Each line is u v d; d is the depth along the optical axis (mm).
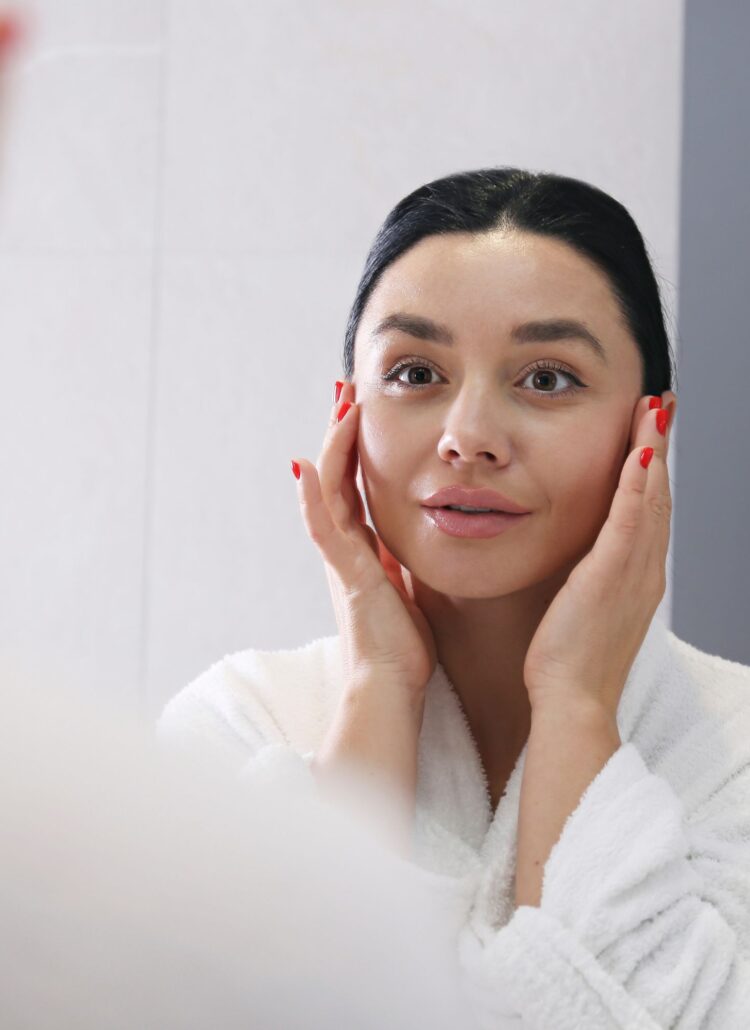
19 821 154
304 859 174
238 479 1347
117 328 1375
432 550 674
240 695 792
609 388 680
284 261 1341
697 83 1153
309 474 718
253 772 624
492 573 668
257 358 1345
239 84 1352
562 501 672
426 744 713
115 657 1361
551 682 659
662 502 695
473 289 661
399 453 680
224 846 166
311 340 1335
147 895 159
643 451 671
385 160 1318
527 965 534
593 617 665
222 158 1355
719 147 1146
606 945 563
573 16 1275
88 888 156
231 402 1349
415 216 691
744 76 1142
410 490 680
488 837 668
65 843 155
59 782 156
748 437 1127
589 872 579
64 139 1384
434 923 192
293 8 1338
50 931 154
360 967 175
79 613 1370
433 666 724
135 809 160
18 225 1390
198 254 1357
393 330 680
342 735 683
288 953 168
